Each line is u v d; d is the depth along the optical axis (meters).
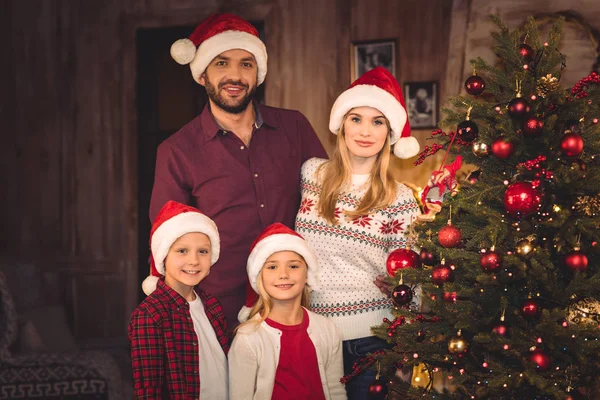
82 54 6.16
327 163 2.86
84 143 6.18
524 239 2.13
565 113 2.26
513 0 5.28
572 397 2.13
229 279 2.96
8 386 4.00
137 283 6.12
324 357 2.60
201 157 2.97
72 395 4.02
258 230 2.97
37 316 4.59
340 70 5.70
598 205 2.15
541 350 2.09
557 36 2.34
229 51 2.93
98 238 6.18
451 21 5.45
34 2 6.20
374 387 2.47
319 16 5.74
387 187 2.71
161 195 2.98
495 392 2.21
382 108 2.64
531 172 2.25
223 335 2.69
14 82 6.25
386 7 5.60
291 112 3.19
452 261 2.40
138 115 6.13
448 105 5.44
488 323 2.23
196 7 5.96
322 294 2.71
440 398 2.39
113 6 6.11
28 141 6.24
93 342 6.09
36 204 6.23
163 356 2.48
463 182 2.40
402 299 2.37
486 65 2.43
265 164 3.00
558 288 2.18
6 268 4.86
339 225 2.69
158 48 6.12
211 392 2.56
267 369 2.52
